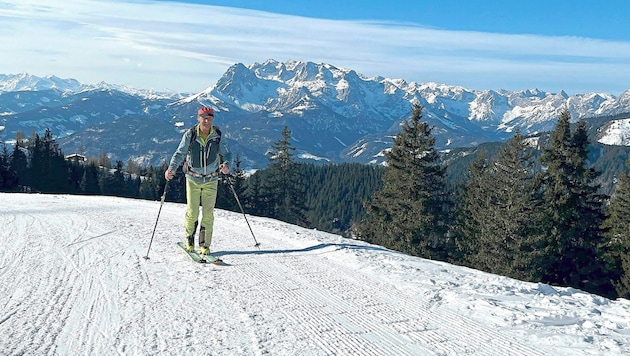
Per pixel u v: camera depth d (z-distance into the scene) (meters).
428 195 32.91
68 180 75.25
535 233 29.06
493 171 32.81
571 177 29.08
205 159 7.62
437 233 34.16
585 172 28.91
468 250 33.03
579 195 29.03
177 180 61.38
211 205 7.78
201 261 7.46
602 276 28.84
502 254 29.27
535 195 29.84
